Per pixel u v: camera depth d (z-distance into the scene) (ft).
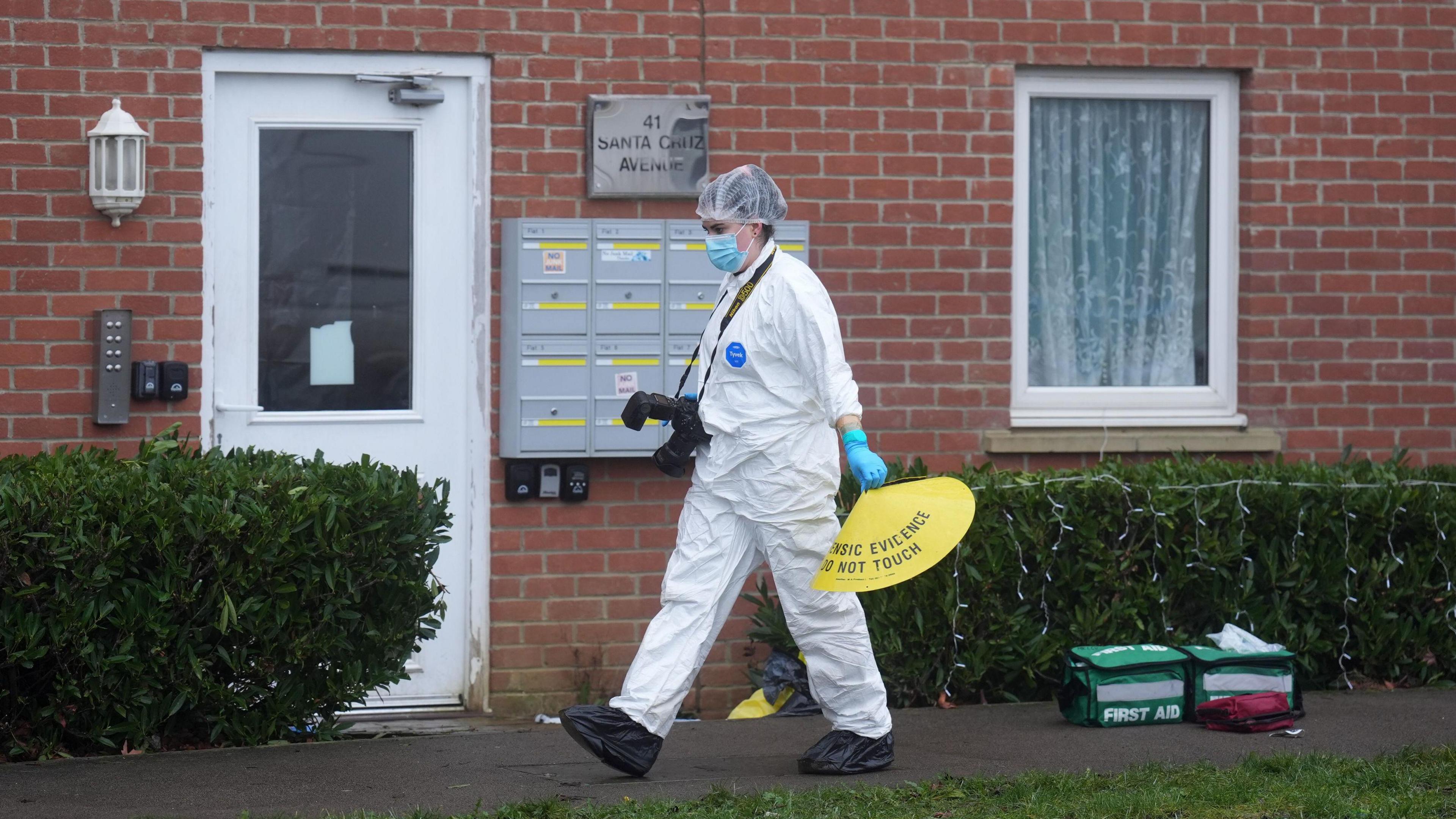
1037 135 101.76
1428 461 103.30
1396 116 102.32
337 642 77.05
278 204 91.76
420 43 91.09
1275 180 101.40
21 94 86.43
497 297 92.79
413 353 93.56
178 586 73.51
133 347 88.22
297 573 75.92
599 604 94.32
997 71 97.86
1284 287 101.76
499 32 92.02
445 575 93.71
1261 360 101.60
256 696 76.84
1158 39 99.71
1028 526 89.10
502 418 92.32
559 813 61.93
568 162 93.04
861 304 96.89
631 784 68.85
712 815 62.18
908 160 97.04
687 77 94.27
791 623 69.56
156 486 73.56
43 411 87.10
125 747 75.20
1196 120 103.40
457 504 93.91
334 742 77.46
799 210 95.86
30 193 86.63
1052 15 98.43
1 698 73.46
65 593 71.56
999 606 88.33
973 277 98.02
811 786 68.28
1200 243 103.96
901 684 88.63
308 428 92.27
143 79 87.86
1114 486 90.17
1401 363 102.89
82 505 72.23
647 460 94.63
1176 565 90.38
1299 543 91.97
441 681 93.91
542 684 93.91
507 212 92.48
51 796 66.28
